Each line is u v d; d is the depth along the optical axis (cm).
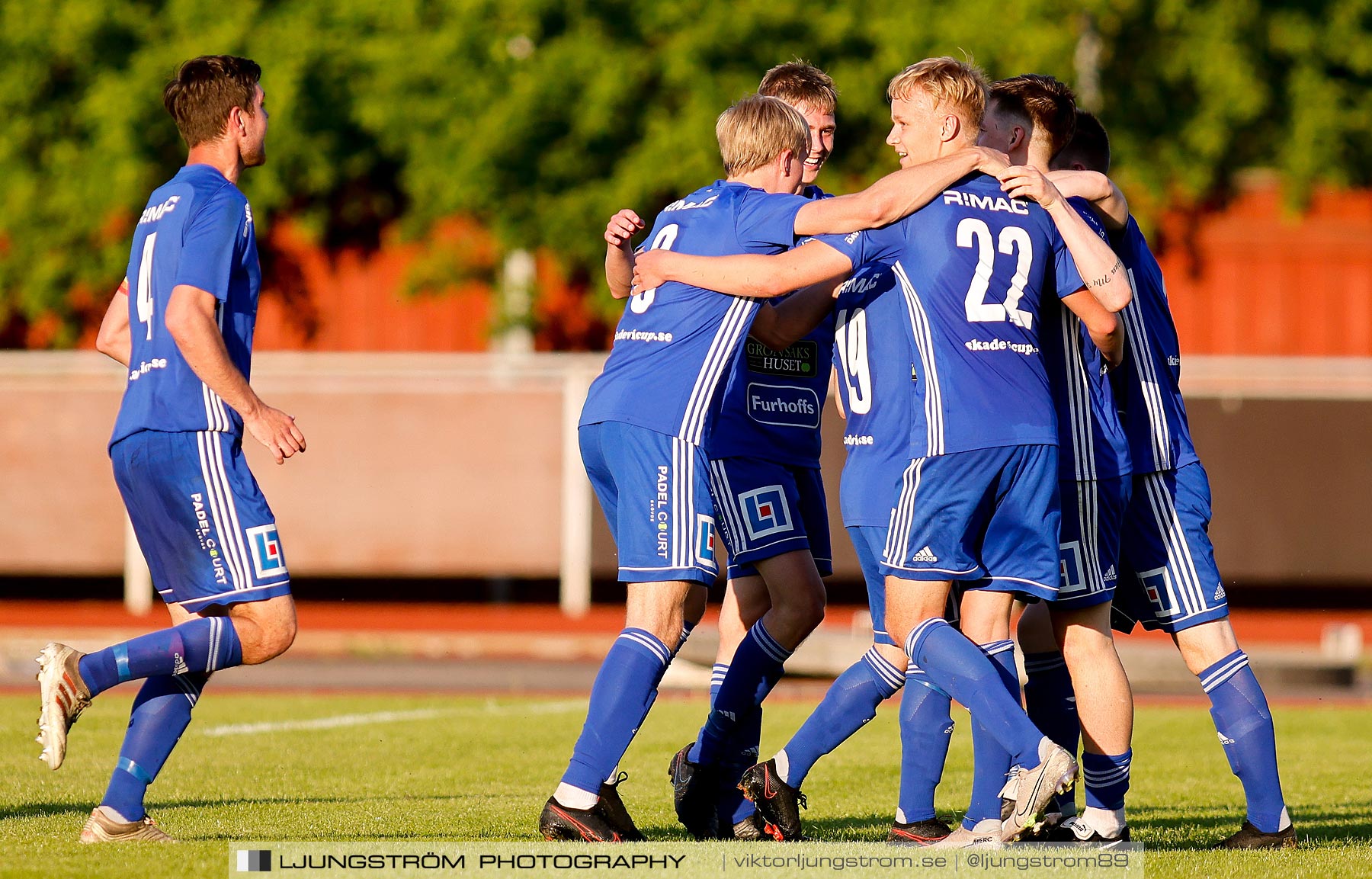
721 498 1805
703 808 1745
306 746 2633
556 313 7756
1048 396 1557
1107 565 1659
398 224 7888
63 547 6266
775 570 1794
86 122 7069
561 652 5716
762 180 1692
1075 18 7081
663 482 1573
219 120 1641
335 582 7125
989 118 1723
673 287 1614
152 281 1588
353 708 3412
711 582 1591
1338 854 1542
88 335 7838
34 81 7256
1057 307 1655
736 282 1558
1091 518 1648
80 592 7256
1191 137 7331
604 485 1675
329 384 6178
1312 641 5981
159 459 1553
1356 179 7769
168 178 7150
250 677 4547
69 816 1728
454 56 6756
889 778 2302
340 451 6175
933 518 1533
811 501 1927
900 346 1645
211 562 1559
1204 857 1501
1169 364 1761
